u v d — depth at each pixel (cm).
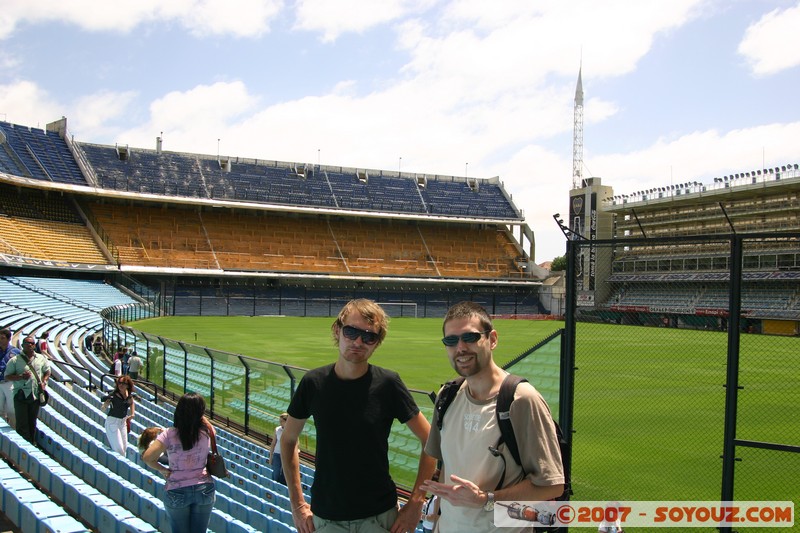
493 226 8375
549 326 5634
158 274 6009
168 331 4200
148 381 1986
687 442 1365
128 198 6084
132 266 5688
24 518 588
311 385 398
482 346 363
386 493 401
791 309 4031
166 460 723
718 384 2227
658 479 1097
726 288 4638
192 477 585
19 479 670
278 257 6794
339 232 7469
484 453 356
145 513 700
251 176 7338
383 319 396
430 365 2852
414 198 7938
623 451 1288
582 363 2688
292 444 414
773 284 4300
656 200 6712
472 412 369
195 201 6347
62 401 1318
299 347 3462
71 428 1057
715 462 1207
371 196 7731
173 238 6412
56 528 521
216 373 1602
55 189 5559
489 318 373
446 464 379
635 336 3894
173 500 580
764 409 1822
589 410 1723
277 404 1332
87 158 6462
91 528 649
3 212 5256
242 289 6500
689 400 1906
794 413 1766
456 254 7769
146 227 6369
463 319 364
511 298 7594
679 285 4934
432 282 7238
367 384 397
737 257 541
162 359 1897
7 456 912
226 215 7019
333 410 390
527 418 347
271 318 5772
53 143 6184
